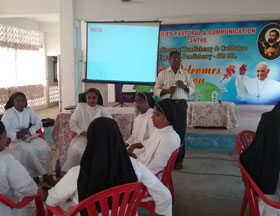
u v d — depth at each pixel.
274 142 1.48
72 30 4.05
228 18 7.02
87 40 4.03
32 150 2.61
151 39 3.91
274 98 7.72
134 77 4.02
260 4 3.64
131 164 1.25
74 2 4.04
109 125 1.20
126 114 3.28
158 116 1.90
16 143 2.66
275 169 1.47
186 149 4.25
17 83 7.30
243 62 7.68
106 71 4.07
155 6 3.88
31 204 1.56
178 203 2.45
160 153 1.82
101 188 1.15
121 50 3.98
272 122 1.50
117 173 1.20
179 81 3.28
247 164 1.65
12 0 4.41
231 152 4.08
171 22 7.51
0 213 1.31
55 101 9.41
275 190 1.50
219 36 7.64
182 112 2.84
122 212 1.23
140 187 1.24
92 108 2.91
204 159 3.73
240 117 5.91
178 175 3.13
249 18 7.07
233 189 2.75
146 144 2.08
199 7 3.79
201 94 5.82
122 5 3.94
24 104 2.79
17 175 1.37
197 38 7.75
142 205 1.71
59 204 1.27
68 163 2.68
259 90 7.75
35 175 2.66
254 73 7.69
